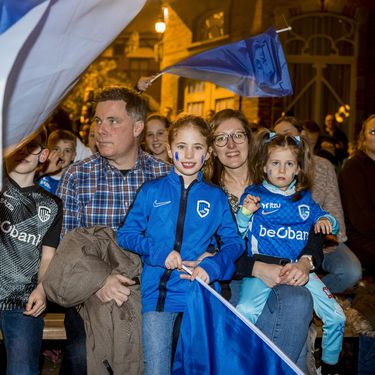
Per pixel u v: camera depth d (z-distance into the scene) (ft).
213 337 10.50
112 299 11.44
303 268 11.97
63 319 13.26
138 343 11.41
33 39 8.72
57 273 11.43
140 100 12.93
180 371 10.68
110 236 12.28
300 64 41.65
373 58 41.50
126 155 12.94
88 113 24.91
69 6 8.77
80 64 9.53
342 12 41.11
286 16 40.73
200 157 11.44
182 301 11.09
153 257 11.04
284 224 12.46
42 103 9.39
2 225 11.73
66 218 12.69
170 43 48.49
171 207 11.43
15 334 11.49
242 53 14.23
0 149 7.72
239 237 11.65
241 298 12.21
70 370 11.64
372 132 16.96
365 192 16.81
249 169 13.16
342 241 15.67
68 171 12.94
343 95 41.88
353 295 15.21
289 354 11.78
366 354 14.07
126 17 9.59
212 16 44.60
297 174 12.67
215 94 44.06
